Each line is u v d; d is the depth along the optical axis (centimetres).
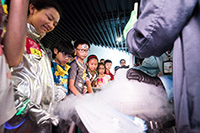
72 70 126
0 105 32
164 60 57
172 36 33
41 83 60
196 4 29
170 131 44
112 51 625
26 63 56
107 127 43
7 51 37
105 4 346
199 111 26
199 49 27
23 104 47
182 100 29
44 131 46
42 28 67
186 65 29
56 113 58
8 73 36
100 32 522
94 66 213
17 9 34
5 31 38
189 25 30
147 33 35
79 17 372
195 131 26
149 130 44
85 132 46
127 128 43
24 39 39
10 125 47
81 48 131
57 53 110
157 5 33
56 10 65
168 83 49
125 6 354
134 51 45
